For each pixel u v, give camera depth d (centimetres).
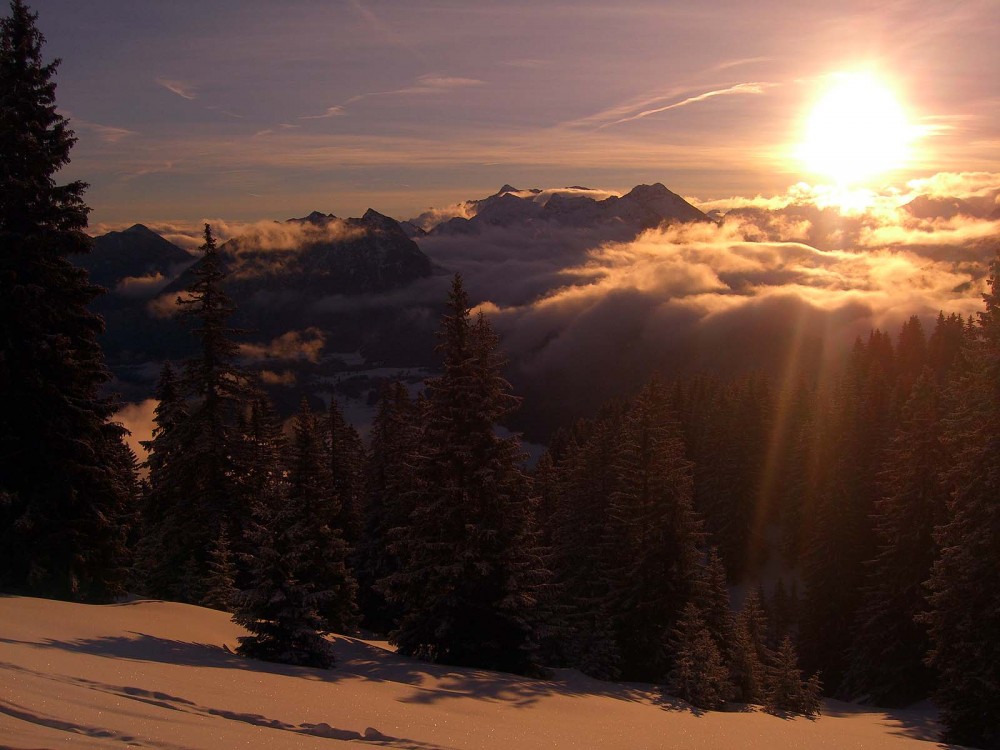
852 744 1712
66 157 2161
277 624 1741
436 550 2411
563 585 2473
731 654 2877
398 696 1480
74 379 2191
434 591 2402
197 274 3053
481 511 2416
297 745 842
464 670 2052
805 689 2767
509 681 1962
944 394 3459
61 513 2139
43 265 2100
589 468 3703
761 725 1961
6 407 2094
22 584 2072
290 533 1784
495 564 2384
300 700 1187
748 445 6631
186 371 3033
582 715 1653
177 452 3039
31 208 2097
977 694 2159
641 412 3397
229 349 3075
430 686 1731
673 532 3219
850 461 4703
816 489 5997
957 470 2320
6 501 1991
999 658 2145
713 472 6475
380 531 4375
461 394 2442
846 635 4291
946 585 2319
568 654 2936
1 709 771
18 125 2070
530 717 1490
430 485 2472
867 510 4447
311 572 2158
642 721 1700
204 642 1748
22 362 2084
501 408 2469
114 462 2302
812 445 6156
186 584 2933
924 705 3259
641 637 3114
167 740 763
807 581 4591
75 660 1123
